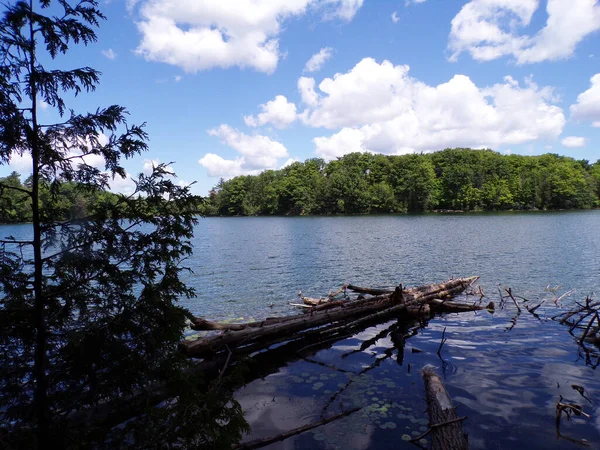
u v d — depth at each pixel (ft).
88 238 12.07
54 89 11.62
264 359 31.45
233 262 91.76
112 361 11.85
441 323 40.78
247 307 50.85
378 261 87.35
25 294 11.89
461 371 27.50
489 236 137.08
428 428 20.17
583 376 26.16
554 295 52.54
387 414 21.70
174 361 12.80
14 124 10.53
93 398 11.74
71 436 11.44
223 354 30.40
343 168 465.06
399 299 43.80
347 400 23.65
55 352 11.83
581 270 70.28
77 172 12.34
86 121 11.92
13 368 11.38
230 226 275.39
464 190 408.05
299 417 21.74
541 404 22.34
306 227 225.76
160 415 11.85
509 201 388.16
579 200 380.99
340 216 380.17
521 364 28.53
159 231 12.82
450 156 472.44
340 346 34.35
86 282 12.16
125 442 11.76
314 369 28.99
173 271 13.05
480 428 19.93
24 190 11.50
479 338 35.14
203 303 53.21
